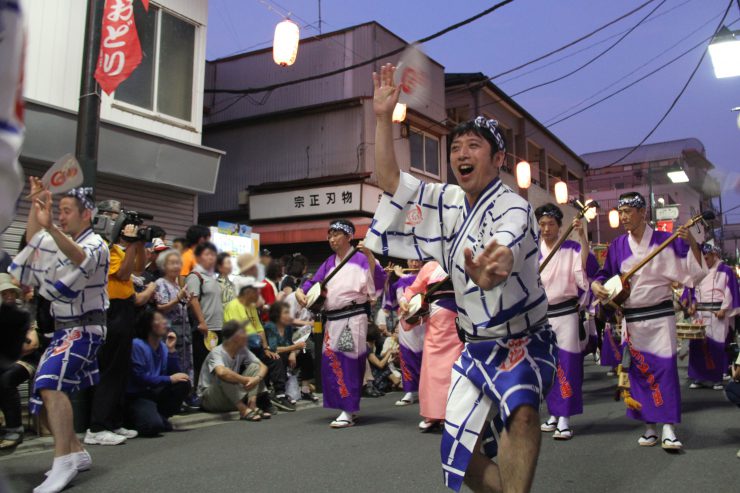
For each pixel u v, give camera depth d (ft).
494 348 6.95
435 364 16.42
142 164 26.81
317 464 12.88
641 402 14.05
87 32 17.90
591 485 11.09
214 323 18.24
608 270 15.03
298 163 46.68
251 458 13.46
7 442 13.91
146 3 21.95
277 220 45.65
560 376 15.46
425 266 17.30
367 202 42.75
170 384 16.81
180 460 13.24
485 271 5.42
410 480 11.59
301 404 22.84
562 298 15.78
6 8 2.30
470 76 54.70
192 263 16.81
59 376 10.75
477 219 7.07
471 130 7.20
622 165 85.20
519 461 6.37
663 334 13.82
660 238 14.33
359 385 17.81
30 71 23.22
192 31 31.14
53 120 22.82
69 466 10.85
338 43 46.78
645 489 10.84
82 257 10.37
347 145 44.91
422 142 49.75
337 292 17.90
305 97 47.57
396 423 18.30
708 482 11.24
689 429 16.25
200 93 31.17
